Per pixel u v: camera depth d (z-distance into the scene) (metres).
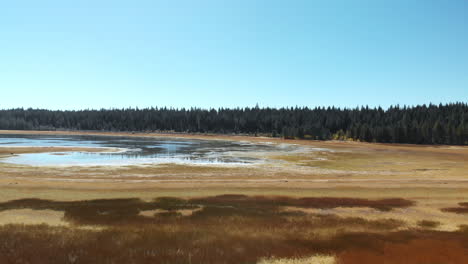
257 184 28.31
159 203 20.08
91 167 38.97
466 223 16.47
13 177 30.02
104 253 11.40
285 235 13.84
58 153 58.28
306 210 18.92
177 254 11.44
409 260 11.45
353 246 12.75
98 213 17.25
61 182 27.61
